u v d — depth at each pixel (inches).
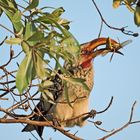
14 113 274.5
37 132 368.8
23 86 217.9
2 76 272.1
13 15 219.3
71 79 250.4
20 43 216.5
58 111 388.5
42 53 222.8
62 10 243.4
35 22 225.1
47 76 236.4
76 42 230.7
